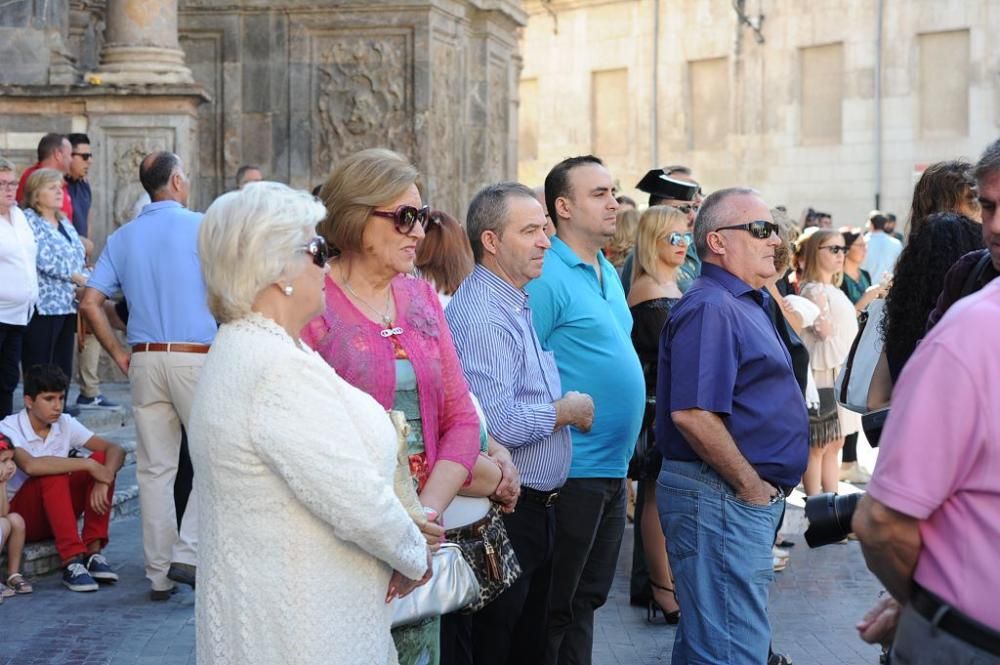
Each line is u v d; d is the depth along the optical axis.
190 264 7.70
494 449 4.82
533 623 5.42
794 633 7.78
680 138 37.50
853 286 13.38
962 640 3.03
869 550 3.15
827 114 34.38
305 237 3.67
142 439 7.80
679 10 37.28
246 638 3.56
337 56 18.36
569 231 5.99
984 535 3.01
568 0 40.09
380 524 3.55
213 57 18.52
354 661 3.64
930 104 32.59
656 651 7.29
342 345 4.29
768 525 5.34
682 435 5.32
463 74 19.97
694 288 5.42
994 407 2.96
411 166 4.42
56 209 10.91
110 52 14.84
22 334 10.40
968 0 31.77
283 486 3.55
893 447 3.06
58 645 6.96
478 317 5.25
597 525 5.78
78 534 8.16
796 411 5.37
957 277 4.50
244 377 3.54
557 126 40.97
